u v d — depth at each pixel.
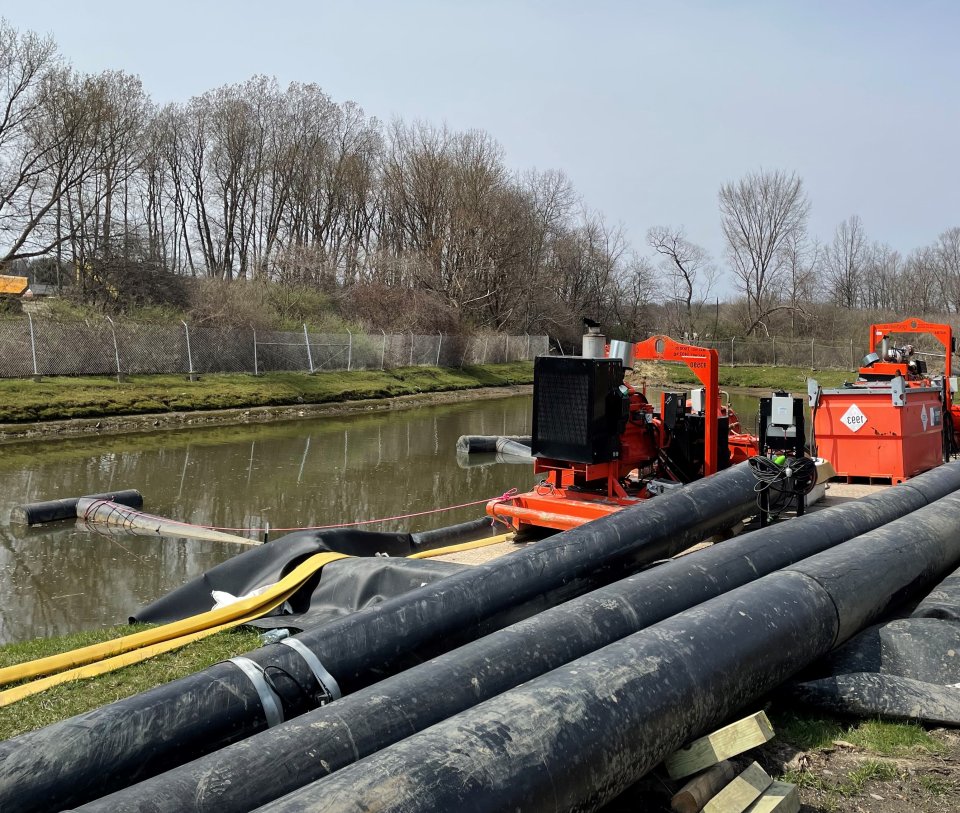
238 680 3.44
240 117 49.50
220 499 11.71
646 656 3.32
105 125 33.03
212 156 50.09
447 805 2.44
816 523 5.61
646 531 5.44
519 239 48.38
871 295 70.44
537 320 51.38
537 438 8.13
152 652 5.07
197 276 39.56
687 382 39.41
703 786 3.11
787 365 45.19
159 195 50.75
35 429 17.72
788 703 4.09
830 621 4.14
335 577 5.80
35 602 7.25
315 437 18.77
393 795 2.41
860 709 3.90
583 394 7.72
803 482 6.71
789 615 3.93
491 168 47.31
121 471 13.69
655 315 65.56
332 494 12.23
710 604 3.88
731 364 45.66
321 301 37.22
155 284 31.83
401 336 34.88
